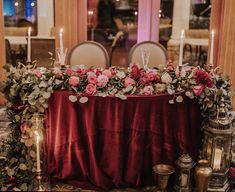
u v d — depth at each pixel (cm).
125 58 573
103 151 296
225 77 308
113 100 282
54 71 295
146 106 283
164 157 297
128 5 555
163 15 551
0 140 371
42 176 291
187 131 294
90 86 283
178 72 295
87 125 289
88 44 414
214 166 289
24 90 293
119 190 299
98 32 565
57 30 511
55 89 291
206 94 284
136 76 294
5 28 544
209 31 525
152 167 298
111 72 297
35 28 548
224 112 286
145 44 414
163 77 289
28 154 291
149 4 534
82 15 520
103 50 412
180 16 553
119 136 289
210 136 287
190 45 560
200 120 298
